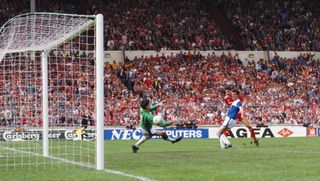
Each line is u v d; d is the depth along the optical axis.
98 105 19.36
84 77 46.62
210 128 45.19
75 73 46.22
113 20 69.06
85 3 72.00
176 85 60.62
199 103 54.84
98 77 19.28
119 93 57.53
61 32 23.02
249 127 31.81
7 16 67.06
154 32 68.56
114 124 51.03
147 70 62.41
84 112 44.34
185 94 58.97
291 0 77.50
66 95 44.47
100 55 19.19
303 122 55.28
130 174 17.84
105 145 35.81
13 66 38.34
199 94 59.19
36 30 23.44
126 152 28.31
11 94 39.28
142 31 68.31
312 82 64.62
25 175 17.80
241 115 30.31
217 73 63.66
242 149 29.19
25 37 23.84
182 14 72.31
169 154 26.06
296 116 55.53
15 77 39.06
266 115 54.94
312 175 17.44
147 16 70.81
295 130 46.59
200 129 44.91
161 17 71.00
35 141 37.88
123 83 59.69
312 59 69.31
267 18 74.75
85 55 47.59
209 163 21.23
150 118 27.56
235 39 70.81
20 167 20.50
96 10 70.75
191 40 68.75
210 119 52.78
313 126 49.06
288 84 63.22
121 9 71.25
